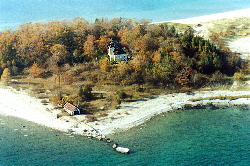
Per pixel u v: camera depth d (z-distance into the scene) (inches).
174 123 6875.0
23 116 7298.2
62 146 6141.7
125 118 7066.9
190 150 5959.6
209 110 7372.1
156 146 6097.4
